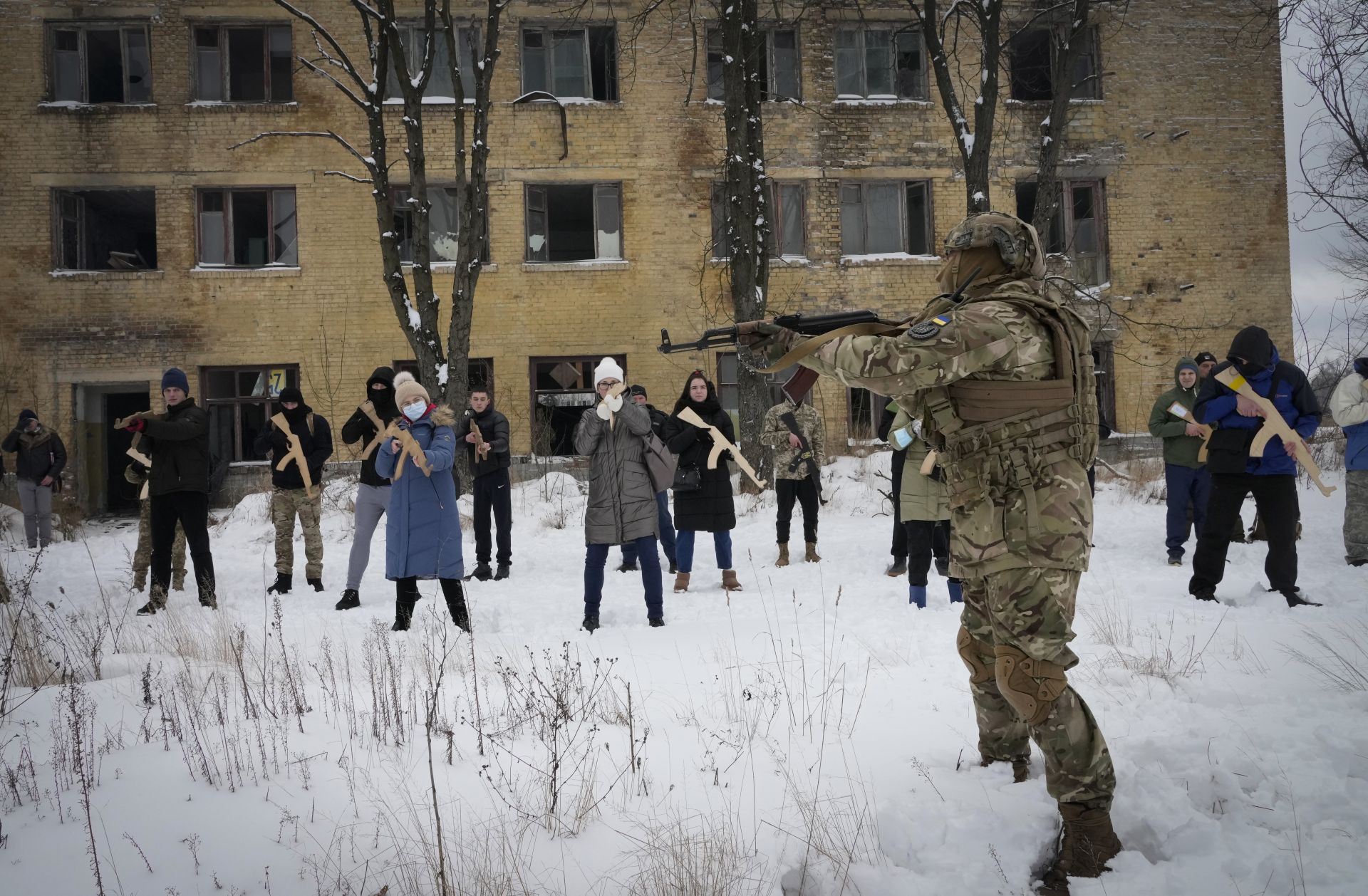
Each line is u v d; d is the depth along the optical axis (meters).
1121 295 22.31
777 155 22.03
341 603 9.38
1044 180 17.48
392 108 21.23
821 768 4.05
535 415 21.55
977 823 3.42
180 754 4.33
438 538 7.71
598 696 5.15
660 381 21.53
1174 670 5.36
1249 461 7.78
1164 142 22.52
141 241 24.95
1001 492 3.27
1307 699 4.64
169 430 8.92
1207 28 22.67
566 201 22.42
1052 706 3.19
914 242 22.59
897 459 10.38
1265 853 3.09
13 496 19.88
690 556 9.80
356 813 3.72
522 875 3.27
